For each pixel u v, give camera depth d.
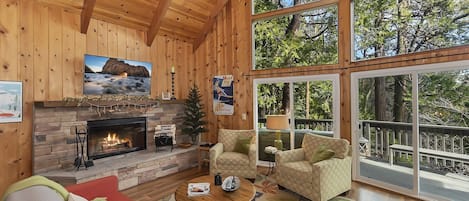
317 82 4.56
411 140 3.50
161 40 5.22
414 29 3.57
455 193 3.20
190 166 4.98
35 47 3.55
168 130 4.77
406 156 3.56
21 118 3.42
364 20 4.09
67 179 3.30
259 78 5.09
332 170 3.22
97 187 2.29
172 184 4.03
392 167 3.72
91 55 4.03
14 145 3.37
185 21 5.20
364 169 4.06
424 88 3.37
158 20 4.62
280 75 4.86
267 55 5.12
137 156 4.33
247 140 4.33
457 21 3.18
